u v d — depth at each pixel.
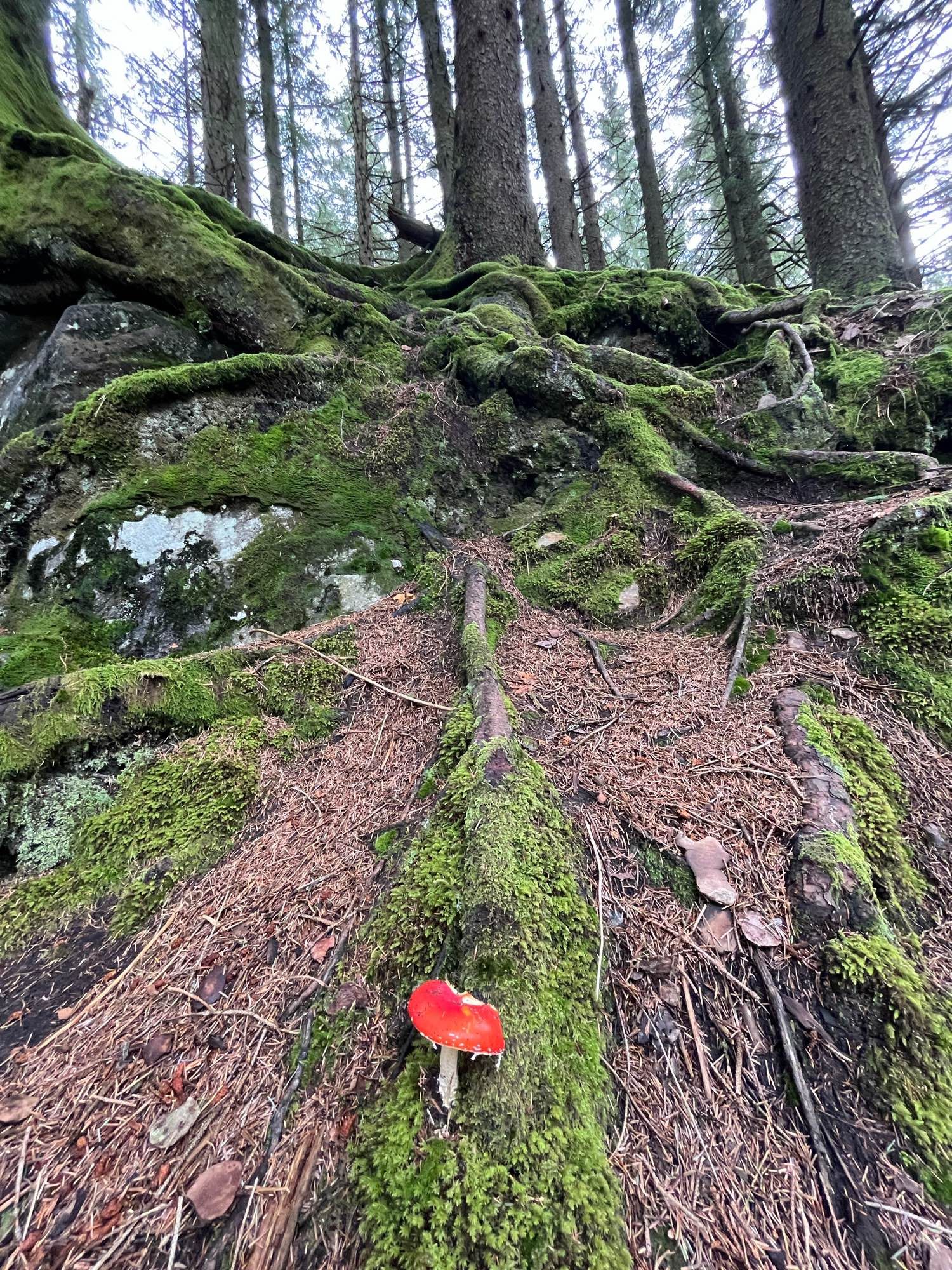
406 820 2.49
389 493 4.43
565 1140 1.49
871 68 7.91
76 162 4.66
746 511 4.11
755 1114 1.64
